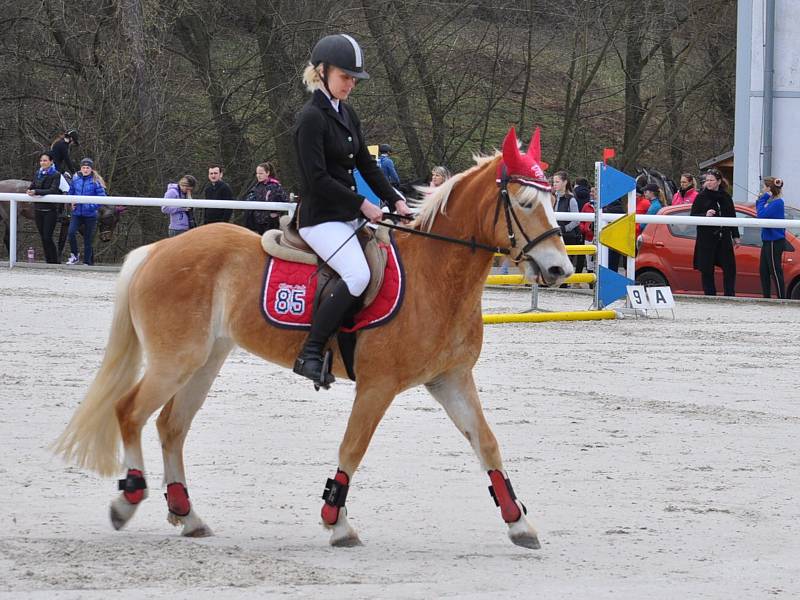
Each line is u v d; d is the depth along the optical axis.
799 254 22.02
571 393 12.66
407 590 5.95
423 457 9.53
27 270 24.77
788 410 11.92
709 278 22.09
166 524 7.67
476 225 7.23
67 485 8.45
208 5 35.28
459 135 39.03
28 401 11.41
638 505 8.15
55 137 34.78
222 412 11.32
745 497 8.41
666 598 5.94
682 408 11.91
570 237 23.73
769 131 29.36
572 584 6.18
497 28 38.91
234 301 7.58
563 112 43.78
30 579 5.98
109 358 7.77
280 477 8.88
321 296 7.34
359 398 7.19
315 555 6.75
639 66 40.38
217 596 5.73
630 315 19.77
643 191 27.64
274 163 36.41
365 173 7.68
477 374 13.84
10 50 34.84
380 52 36.34
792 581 6.32
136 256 7.92
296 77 34.38
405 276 7.26
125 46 32.59
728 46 41.34
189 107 36.00
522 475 9.00
